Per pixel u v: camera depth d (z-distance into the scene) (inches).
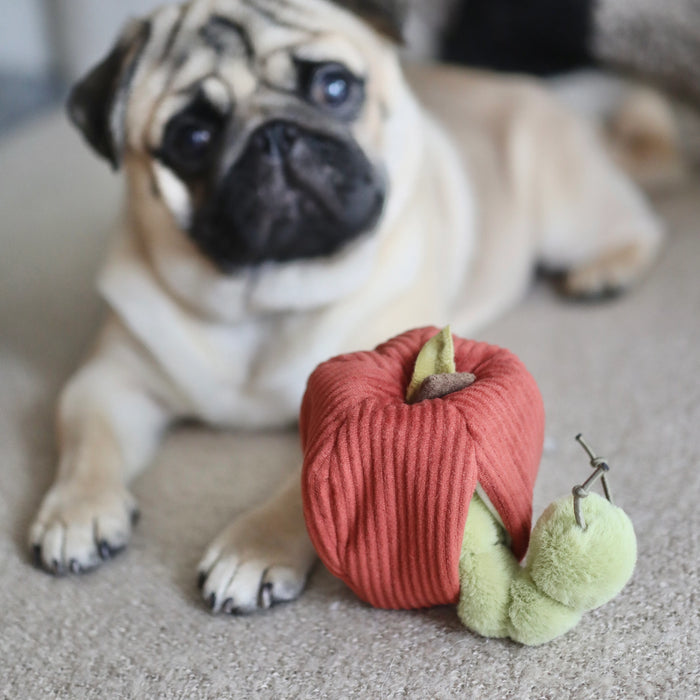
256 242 26.3
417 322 28.8
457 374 21.1
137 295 27.9
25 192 47.4
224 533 23.5
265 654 21.8
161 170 26.6
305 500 20.9
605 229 36.0
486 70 45.1
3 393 31.0
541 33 43.6
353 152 26.4
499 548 21.0
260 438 28.6
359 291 27.8
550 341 31.7
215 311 27.5
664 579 22.5
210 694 21.2
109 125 27.1
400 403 21.1
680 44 40.9
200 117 26.2
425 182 30.5
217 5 27.0
